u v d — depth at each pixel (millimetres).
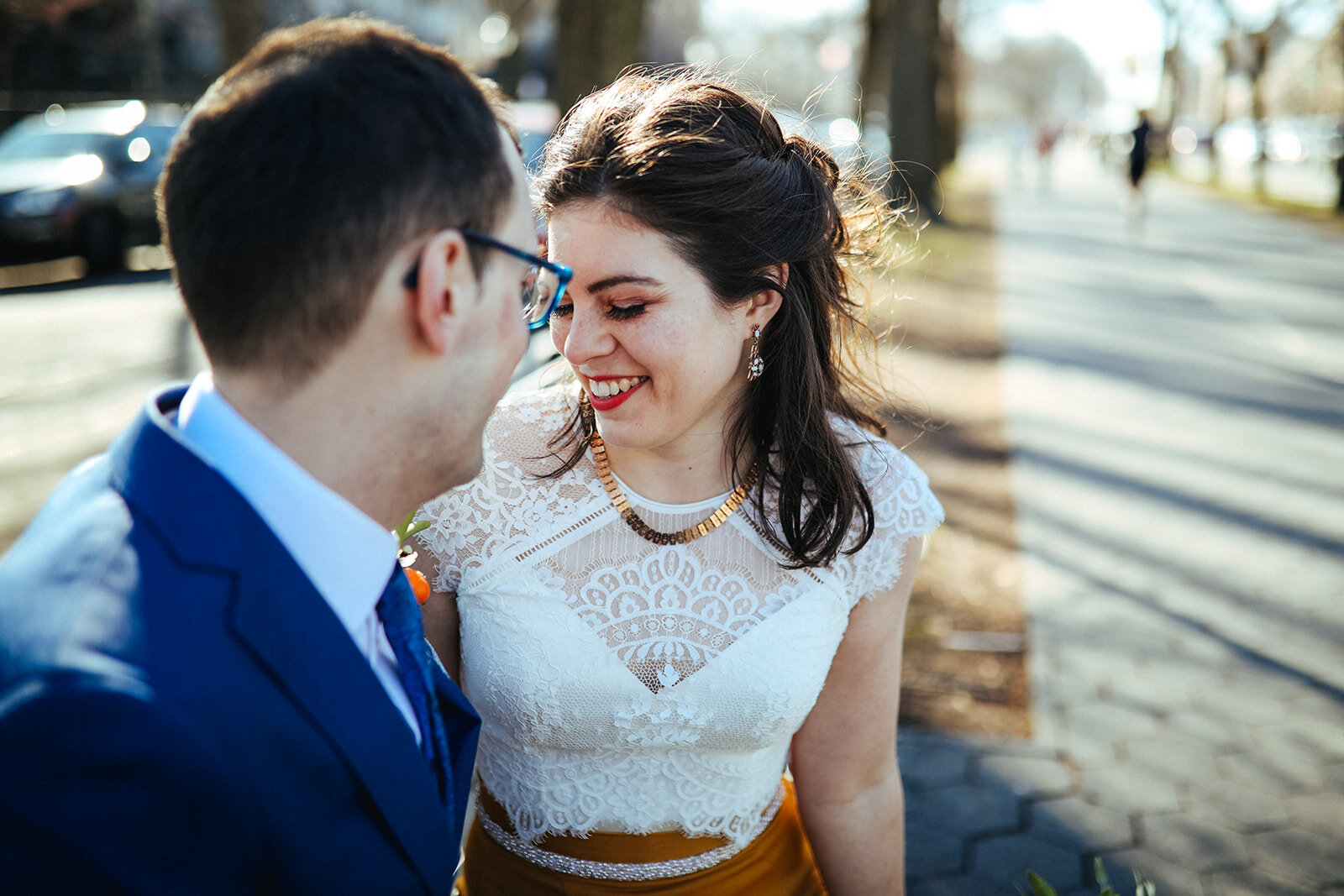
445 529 1297
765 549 1328
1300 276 12773
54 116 11828
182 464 786
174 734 667
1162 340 9039
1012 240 16031
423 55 838
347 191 758
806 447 1298
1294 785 2951
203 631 735
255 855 740
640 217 1137
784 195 1214
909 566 1384
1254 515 5012
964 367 7840
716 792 1341
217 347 813
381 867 840
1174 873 2604
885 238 1603
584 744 1309
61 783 627
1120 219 19984
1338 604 4070
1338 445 6129
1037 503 5129
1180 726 3230
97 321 8375
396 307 804
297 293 772
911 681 3436
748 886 1386
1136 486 5398
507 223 875
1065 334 9203
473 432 901
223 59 11969
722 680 1283
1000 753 3068
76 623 685
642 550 1310
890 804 1470
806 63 36812
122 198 10852
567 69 7941
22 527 4160
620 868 1349
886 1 18375
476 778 1506
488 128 849
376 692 848
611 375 1205
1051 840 2717
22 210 10023
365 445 851
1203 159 43781
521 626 1280
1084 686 3445
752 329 1285
